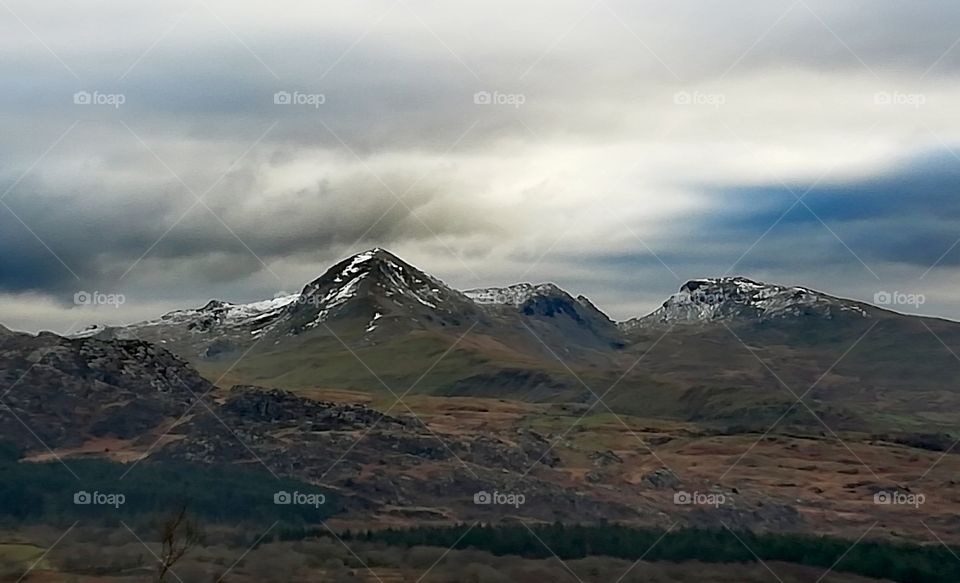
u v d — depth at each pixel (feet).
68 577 577.43
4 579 571.28
